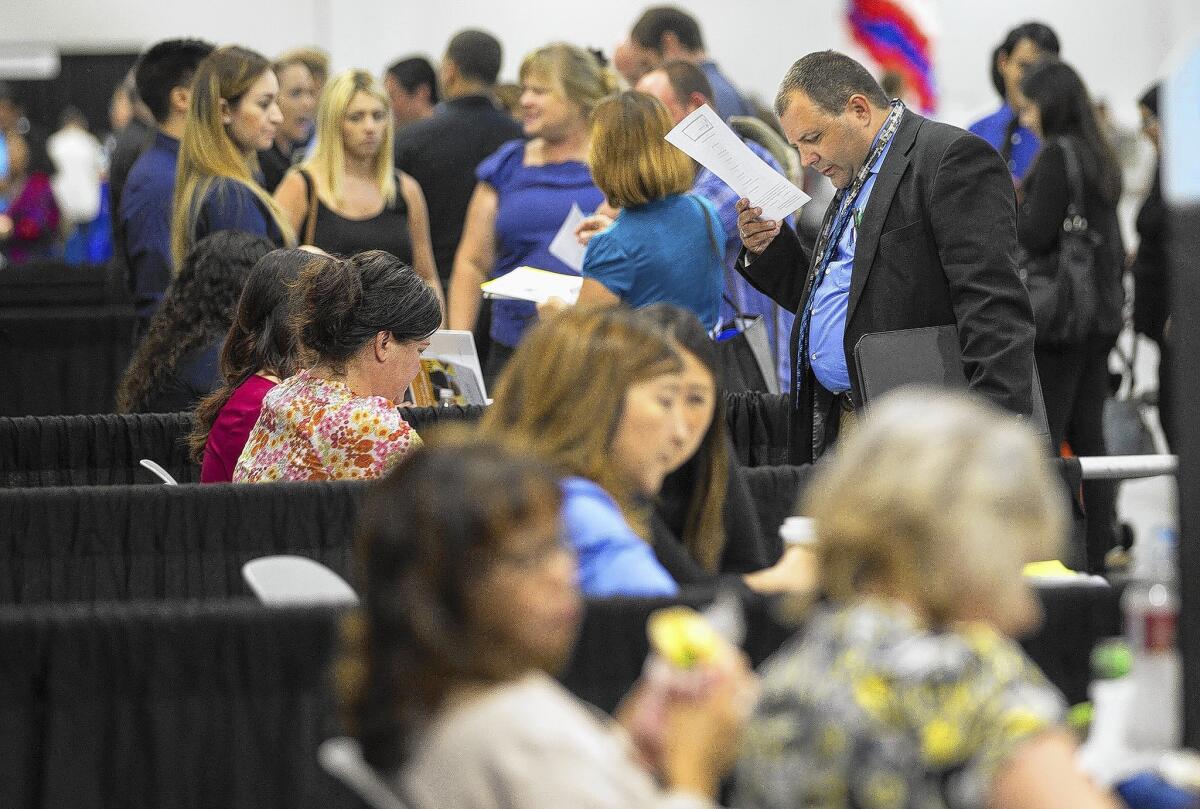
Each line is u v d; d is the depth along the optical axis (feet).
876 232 36.83
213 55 54.44
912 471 15.70
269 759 21.24
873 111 37.42
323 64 79.05
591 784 15.56
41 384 70.74
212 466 37.68
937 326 36.50
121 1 139.23
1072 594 22.40
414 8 132.57
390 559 15.76
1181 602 19.76
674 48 68.95
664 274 42.14
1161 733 19.58
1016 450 15.85
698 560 27.48
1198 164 19.60
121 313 71.36
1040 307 55.72
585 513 22.89
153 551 30.19
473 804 15.55
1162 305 63.82
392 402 35.88
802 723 15.76
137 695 21.16
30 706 21.08
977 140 36.42
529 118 58.49
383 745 15.98
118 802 21.08
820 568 16.24
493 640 15.67
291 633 21.30
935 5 125.80
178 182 54.65
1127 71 128.98
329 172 58.49
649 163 41.86
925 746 15.16
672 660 16.53
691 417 25.82
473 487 15.69
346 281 34.76
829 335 38.14
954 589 15.56
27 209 132.46
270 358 38.37
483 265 61.67
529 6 132.67
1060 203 56.03
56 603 29.94
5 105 136.46
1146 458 34.40
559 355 23.62
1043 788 14.79
